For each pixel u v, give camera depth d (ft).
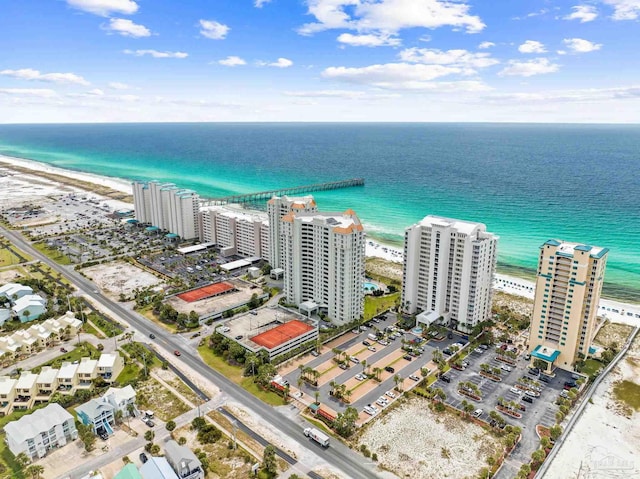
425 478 455.63
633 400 584.81
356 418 522.88
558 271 636.48
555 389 604.90
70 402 575.79
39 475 457.68
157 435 515.50
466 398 585.22
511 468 467.93
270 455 460.55
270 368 616.39
